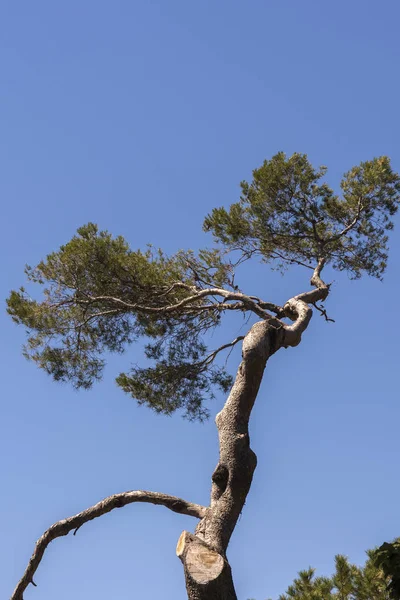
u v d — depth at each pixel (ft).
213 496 32.30
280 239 48.75
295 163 48.14
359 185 48.34
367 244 49.37
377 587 41.34
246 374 33.96
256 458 33.01
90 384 47.93
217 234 48.67
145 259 46.75
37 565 33.47
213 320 46.47
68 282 46.19
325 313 45.03
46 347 47.57
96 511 33.17
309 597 42.24
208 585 28.48
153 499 32.86
